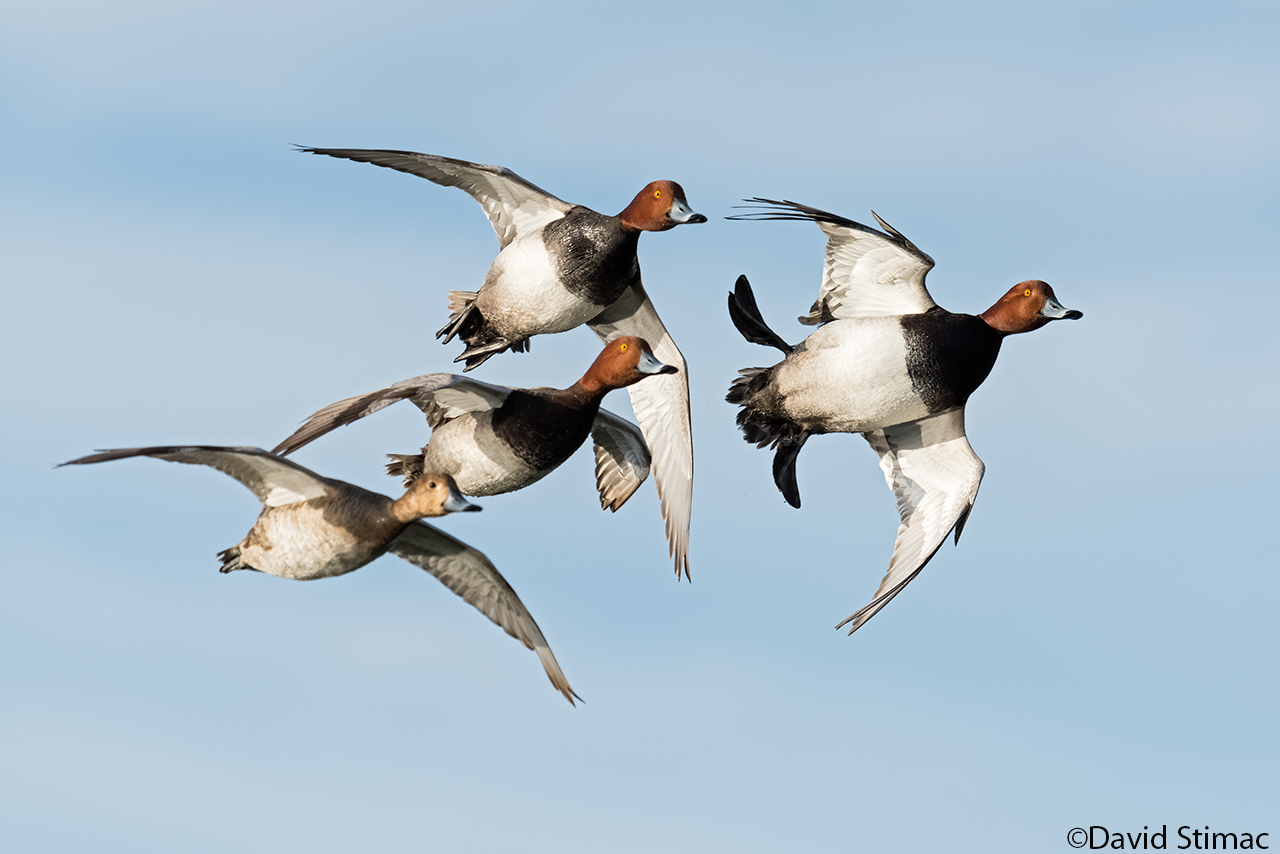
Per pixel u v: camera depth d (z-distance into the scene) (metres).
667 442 15.44
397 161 14.59
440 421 13.67
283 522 11.86
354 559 11.94
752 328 15.27
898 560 15.38
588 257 14.61
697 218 14.46
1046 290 14.97
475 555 12.59
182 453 10.70
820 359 14.70
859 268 14.79
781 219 14.27
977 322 14.76
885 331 14.55
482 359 15.63
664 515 15.32
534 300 14.77
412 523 12.19
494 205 15.11
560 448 13.51
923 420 15.46
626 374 13.43
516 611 12.86
